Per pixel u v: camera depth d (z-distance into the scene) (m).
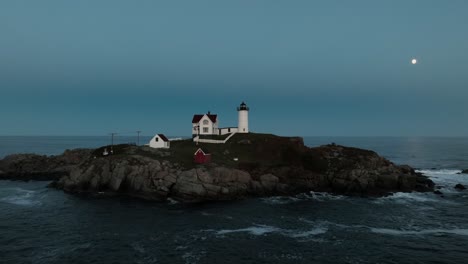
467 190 71.88
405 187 71.06
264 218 49.09
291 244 38.66
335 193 67.50
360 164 76.25
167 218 48.44
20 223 45.75
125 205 55.69
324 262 33.81
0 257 34.22
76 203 56.97
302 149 80.88
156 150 75.94
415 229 44.78
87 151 100.75
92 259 33.88
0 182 79.12
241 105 100.75
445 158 154.75
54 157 96.75
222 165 68.25
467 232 43.69
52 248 36.72
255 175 68.56
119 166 64.25
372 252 36.50
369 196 65.00
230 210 53.12
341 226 45.75
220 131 102.62
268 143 83.81
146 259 34.00
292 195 64.94
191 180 60.09
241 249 36.91
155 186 60.53
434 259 34.84
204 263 33.22
